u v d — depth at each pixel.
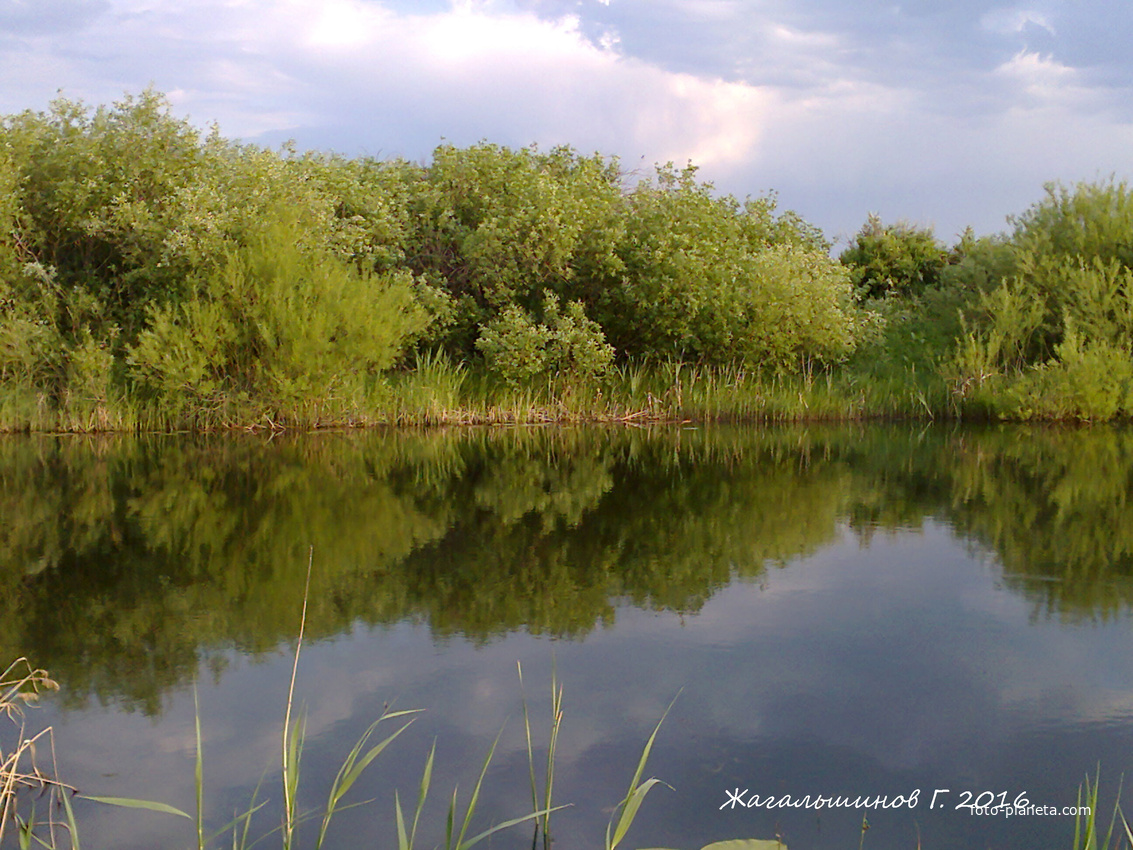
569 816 2.52
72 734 2.99
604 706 3.20
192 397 12.01
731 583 4.81
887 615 4.23
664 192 15.02
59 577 4.86
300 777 2.72
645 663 3.60
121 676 3.48
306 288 12.10
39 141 12.59
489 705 3.20
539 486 7.89
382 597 4.51
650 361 15.23
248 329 12.23
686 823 2.47
